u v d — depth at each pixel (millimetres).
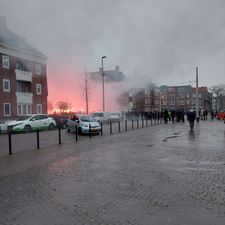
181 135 17609
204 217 4629
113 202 5406
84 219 4609
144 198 5613
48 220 4590
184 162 9070
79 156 10484
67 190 6238
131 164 8867
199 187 6324
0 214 4867
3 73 33188
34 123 23688
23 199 5656
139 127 25625
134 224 4383
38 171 8148
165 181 6852
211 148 11984
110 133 19672
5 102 33469
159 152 11055
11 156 10883
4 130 22719
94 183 6773
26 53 35219
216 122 34281
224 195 5750
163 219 4562
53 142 15289
